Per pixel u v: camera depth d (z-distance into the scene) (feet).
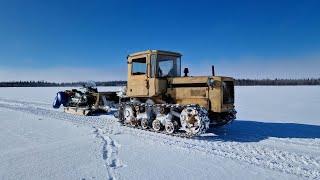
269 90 155.74
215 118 32.30
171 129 31.07
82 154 22.68
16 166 19.66
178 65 35.45
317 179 17.74
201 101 30.94
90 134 31.07
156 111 33.27
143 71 34.63
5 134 31.14
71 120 42.83
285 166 20.34
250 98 98.02
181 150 24.39
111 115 48.96
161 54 33.65
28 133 31.81
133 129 34.63
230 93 31.81
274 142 28.19
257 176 18.02
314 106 69.77
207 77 30.58
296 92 132.57
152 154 22.94
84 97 51.85
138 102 36.14
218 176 17.94
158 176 17.84
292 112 57.52
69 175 17.94
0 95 121.08
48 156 22.08
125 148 24.86
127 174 18.16
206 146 26.16
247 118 47.78
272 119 46.55
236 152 24.14
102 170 18.88
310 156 23.03
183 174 18.24
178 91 32.71
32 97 105.91
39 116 47.70
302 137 30.73
